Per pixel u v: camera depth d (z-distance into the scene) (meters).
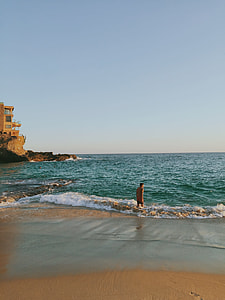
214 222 9.09
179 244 6.36
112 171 38.06
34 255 5.49
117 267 4.85
